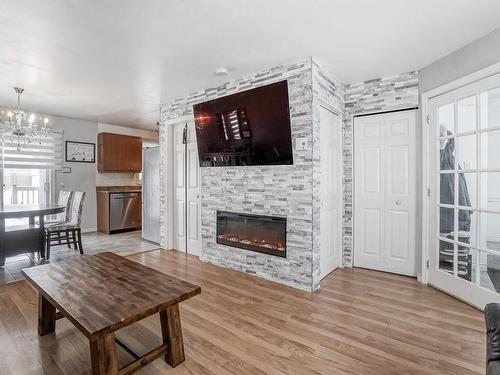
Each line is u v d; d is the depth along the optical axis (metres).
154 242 5.00
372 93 3.36
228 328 2.11
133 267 2.14
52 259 3.92
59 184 5.37
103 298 1.59
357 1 1.89
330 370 1.65
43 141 5.16
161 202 4.61
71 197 4.36
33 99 4.20
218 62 2.88
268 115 2.93
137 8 1.97
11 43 2.48
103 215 5.82
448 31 2.27
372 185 3.44
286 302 2.55
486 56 2.32
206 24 2.18
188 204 4.28
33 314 2.34
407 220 3.23
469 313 2.34
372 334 2.02
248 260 3.33
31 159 5.02
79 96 4.06
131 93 3.94
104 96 4.06
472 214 2.49
